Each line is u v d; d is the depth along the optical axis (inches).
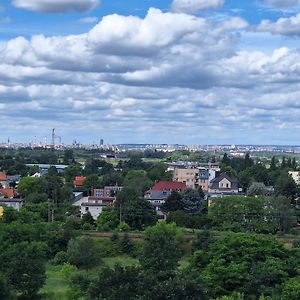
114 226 4168.3
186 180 7490.2
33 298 2546.8
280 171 7495.1
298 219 4498.0
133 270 1879.9
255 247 2493.8
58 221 4333.2
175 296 1779.0
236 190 6574.8
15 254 2578.7
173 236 3444.9
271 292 2239.2
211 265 2347.4
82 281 2471.7
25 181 5792.3
